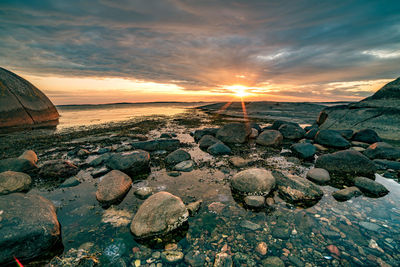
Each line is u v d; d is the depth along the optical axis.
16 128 5.92
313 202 1.64
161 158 3.00
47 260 1.09
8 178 1.82
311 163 2.76
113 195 1.71
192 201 1.69
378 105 4.51
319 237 1.22
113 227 1.35
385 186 1.94
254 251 1.12
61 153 3.29
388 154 2.62
